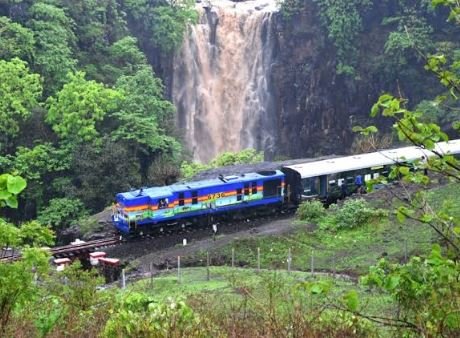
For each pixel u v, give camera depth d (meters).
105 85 67.69
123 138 60.03
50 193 58.81
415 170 8.02
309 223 40.19
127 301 10.43
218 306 16.08
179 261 33.00
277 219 44.00
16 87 59.66
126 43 72.69
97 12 75.38
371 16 78.62
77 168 58.06
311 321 8.64
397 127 7.44
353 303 7.45
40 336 11.41
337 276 30.69
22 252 11.45
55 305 13.01
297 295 11.19
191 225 42.34
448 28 75.81
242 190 43.41
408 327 7.68
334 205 42.69
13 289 10.49
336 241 37.12
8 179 6.96
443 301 7.19
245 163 64.25
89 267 38.62
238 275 30.14
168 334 8.78
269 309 9.27
